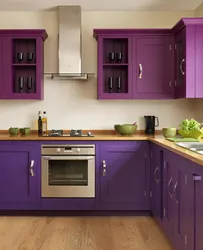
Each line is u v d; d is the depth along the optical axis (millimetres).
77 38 4387
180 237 2570
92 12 4594
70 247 3025
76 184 3998
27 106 4598
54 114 4609
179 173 2600
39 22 4570
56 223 3736
